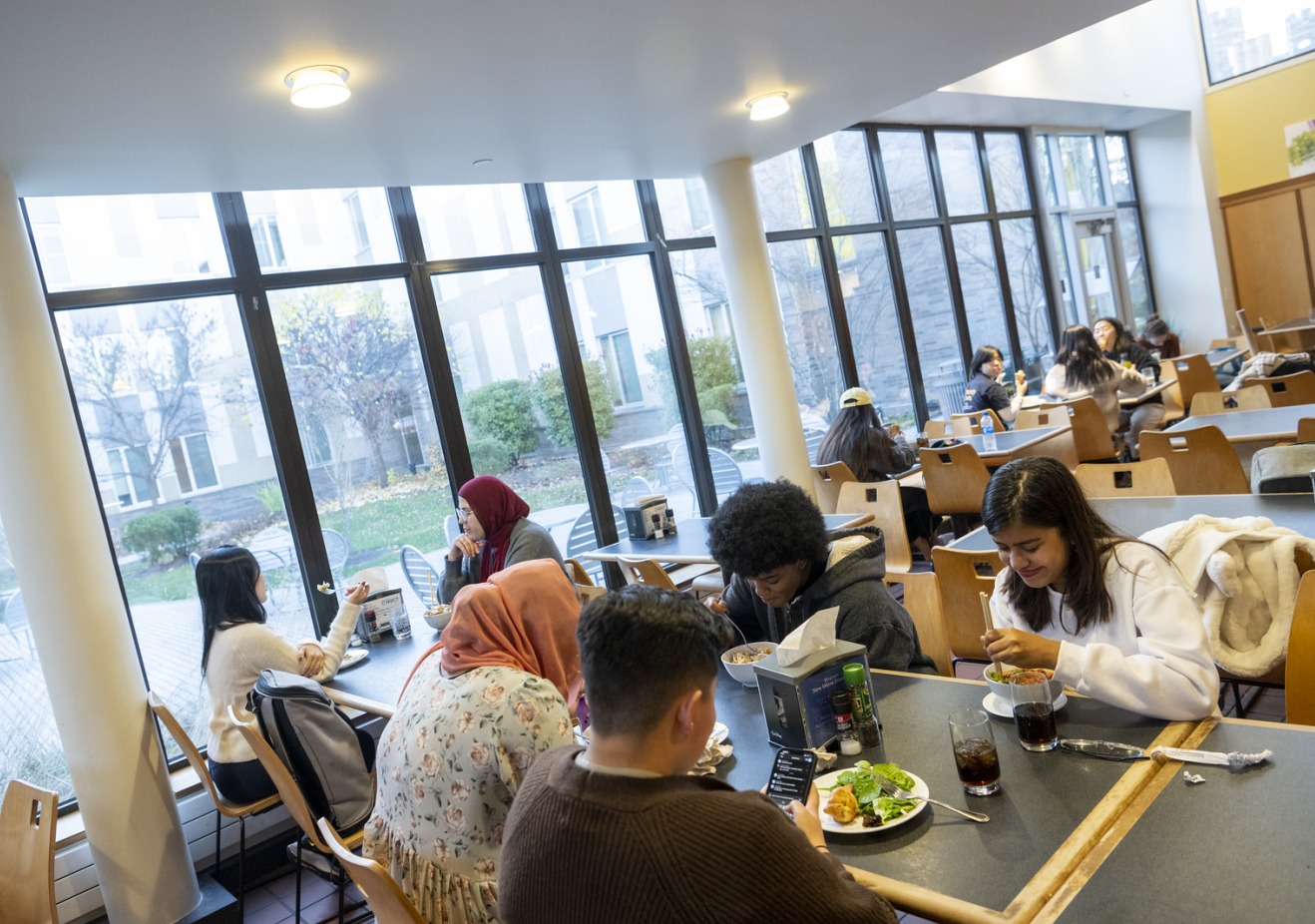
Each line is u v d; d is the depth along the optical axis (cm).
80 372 339
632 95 336
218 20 213
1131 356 706
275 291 388
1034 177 860
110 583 287
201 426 365
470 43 258
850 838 133
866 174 688
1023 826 126
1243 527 194
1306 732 135
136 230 353
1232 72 1042
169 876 291
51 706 308
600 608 103
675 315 536
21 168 281
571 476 483
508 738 146
